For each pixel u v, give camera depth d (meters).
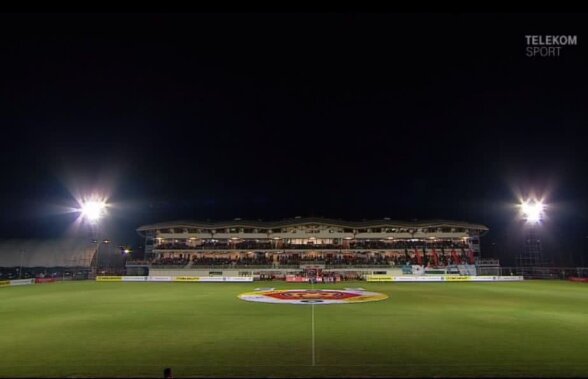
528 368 11.55
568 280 61.81
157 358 12.96
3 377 11.09
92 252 78.06
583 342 15.17
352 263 71.88
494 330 17.70
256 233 76.81
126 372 11.41
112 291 41.75
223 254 75.69
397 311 24.33
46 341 15.78
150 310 25.36
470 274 67.19
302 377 10.69
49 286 50.19
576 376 10.77
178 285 52.06
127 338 16.23
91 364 12.32
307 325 19.09
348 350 13.86
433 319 20.98
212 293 38.41
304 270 67.38
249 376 10.83
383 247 75.56
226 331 17.61
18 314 23.88
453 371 11.20
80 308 26.64
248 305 27.94
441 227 75.56
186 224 75.56
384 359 12.65
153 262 73.19
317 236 76.44
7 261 74.19
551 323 19.73
